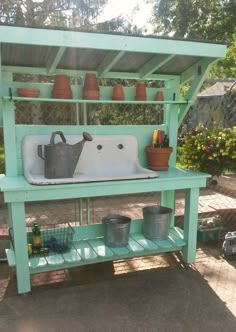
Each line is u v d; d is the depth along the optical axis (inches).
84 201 145.1
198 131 116.7
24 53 80.3
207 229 110.2
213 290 80.7
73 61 87.0
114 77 96.1
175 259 99.3
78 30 71.5
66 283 85.3
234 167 108.9
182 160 117.0
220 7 367.9
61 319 69.1
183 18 382.0
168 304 74.7
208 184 119.3
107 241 90.0
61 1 305.9
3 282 85.4
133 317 69.8
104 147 93.7
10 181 77.9
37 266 78.4
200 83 92.2
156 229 93.8
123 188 79.7
